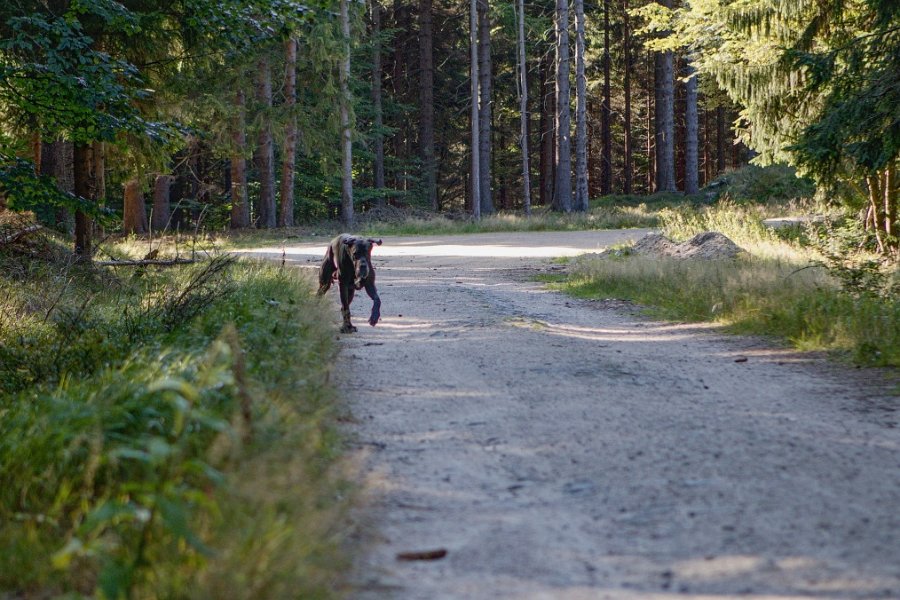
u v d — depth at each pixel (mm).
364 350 10648
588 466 6027
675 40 26062
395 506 5262
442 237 34594
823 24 18797
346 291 12039
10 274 14391
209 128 37750
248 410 5473
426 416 7473
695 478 5699
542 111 61344
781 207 34656
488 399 8062
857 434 6676
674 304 13992
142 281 16141
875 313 10812
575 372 9188
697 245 19969
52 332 10703
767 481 5594
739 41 22031
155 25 16219
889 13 14922
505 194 71938
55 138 15977
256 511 4336
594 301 15664
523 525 4957
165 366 6848
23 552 4281
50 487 4879
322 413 6773
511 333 11734
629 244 23500
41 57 14477
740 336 11445
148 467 4195
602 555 4523
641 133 72688
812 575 4184
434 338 11562
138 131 14477
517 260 23625
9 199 14508
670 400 7934
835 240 19766
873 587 4020
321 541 4320
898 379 8555
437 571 4316
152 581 3857
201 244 27484
